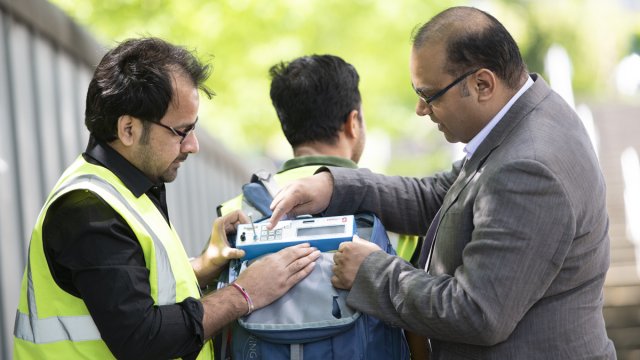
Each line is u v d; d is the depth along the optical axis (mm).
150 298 2666
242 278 2994
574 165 2734
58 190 2715
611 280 7887
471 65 2842
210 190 9477
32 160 4457
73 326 2684
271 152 18422
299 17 9734
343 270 2990
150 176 2869
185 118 2799
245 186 3494
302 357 2988
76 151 5262
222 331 3176
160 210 2980
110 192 2725
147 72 2738
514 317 2672
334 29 10516
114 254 2619
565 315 2773
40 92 4652
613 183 11352
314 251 3104
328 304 3000
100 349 2699
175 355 2715
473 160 2898
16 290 4117
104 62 2803
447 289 2744
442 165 19188
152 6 9031
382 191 3438
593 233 2799
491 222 2693
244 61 9695
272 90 3607
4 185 4062
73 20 5211
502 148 2809
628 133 13523
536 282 2662
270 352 3004
